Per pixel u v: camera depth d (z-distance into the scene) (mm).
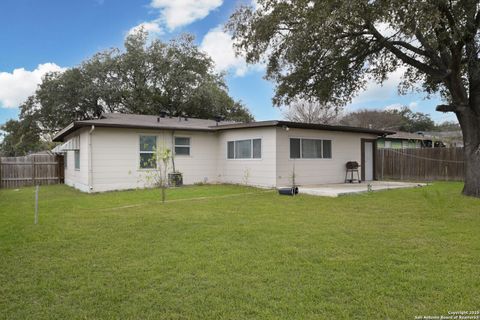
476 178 10242
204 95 28062
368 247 4875
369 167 17203
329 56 11328
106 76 28281
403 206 8516
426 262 4203
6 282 3756
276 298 3273
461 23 8992
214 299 3273
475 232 5703
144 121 15312
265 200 9883
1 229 6258
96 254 4688
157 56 28625
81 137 13875
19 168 17109
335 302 3182
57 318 2980
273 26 10922
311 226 6273
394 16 7773
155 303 3225
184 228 6195
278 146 13336
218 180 16109
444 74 10125
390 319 2881
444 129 42031
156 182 14328
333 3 8547
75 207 8828
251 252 4676
